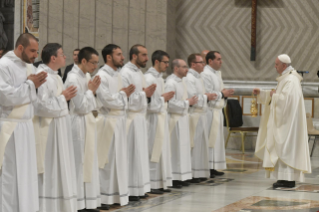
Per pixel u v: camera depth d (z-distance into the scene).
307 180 10.89
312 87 16.81
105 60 8.06
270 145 9.91
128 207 7.93
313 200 8.61
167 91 9.97
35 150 6.45
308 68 17.23
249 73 18.05
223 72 18.36
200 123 10.84
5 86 6.05
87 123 7.39
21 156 6.20
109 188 7.88
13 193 6.15
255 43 17.77
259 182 10.62
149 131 9.26
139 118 8.57
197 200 8.56
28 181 6.27
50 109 6.62
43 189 6.76
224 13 18.38
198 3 18.69
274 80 17.72
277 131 9.88
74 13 16.77
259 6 17.83
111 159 7.90
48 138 6.75
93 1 17.03
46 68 6.84
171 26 18.41
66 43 16.67
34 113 6.70
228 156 14.96
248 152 15.98
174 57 18.86
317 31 17.16
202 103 10.70
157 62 9.37
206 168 10.84
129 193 8.46
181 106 9.96
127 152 8.45
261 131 10.46
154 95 9.17
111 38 17.25
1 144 6.09
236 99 16.25
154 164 9.25
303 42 17.30
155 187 9.24
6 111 6.18
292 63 17.42
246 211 7.68
